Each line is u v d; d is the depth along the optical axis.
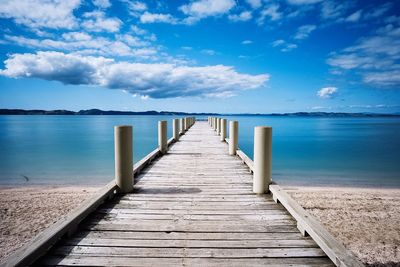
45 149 26.80
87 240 2.96
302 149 27.84
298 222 3.25
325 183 13.10
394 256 5.32
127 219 3.51
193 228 3.27
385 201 9.05
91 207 3.53
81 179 13.96
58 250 2.75
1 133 52.41
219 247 2.84
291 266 2.52
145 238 3.01
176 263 2.55
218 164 7.20
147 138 38.75
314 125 103.31
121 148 4.52
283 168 17.56
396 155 23.39
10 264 2.18
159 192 4.70
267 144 4.57
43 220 7.27
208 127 22.89
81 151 25.30
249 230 3.23
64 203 8.84
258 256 2.68
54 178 14.23
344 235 6.25
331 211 7.94
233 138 8.62
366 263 5.07
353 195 9.98
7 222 7.12
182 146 10.67
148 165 7.05
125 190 4.60
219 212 3.79
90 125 95.88
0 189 11.35
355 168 17.52
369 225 6.84
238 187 5.05
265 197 4.46
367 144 32.66
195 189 4.89
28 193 10.32
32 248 2.41
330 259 2.60
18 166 17.89
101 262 2.56
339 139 40.44
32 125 94.75
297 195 9.90
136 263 2.54
